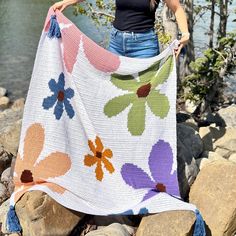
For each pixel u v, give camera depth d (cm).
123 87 450
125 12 438
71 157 446
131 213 412
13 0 2725
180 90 866
